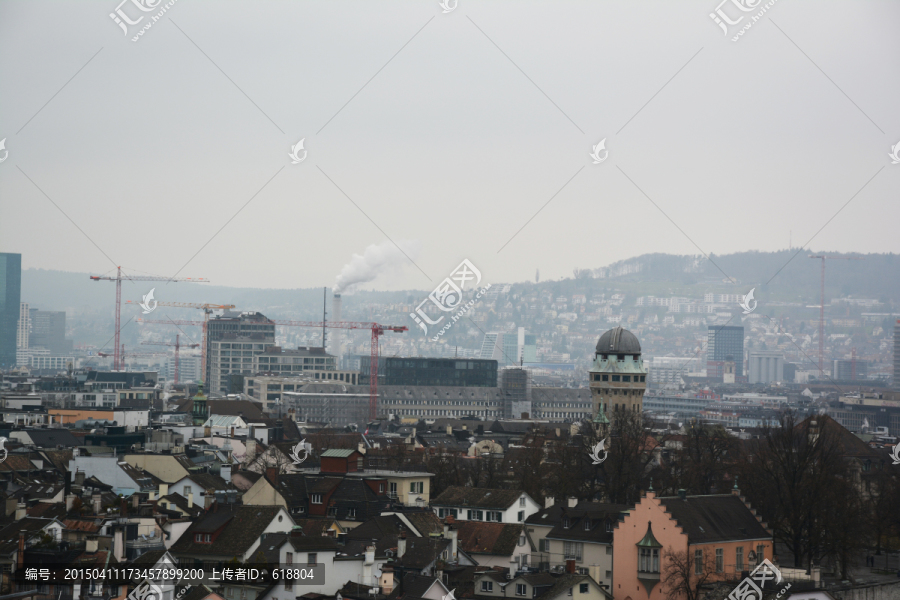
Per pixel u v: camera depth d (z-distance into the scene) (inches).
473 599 7500.0
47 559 6815.9
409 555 7864.2
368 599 6865.2
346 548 7623.0
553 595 7534.5
